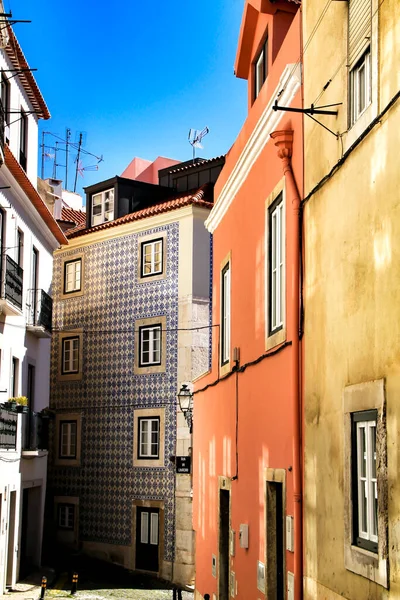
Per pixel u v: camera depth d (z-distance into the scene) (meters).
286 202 7.19
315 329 6.21
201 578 11.95
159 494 23.05
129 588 20.55
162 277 23.72
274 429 7.42
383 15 4.89
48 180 29.62
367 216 5.08
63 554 25.27
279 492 7.67
